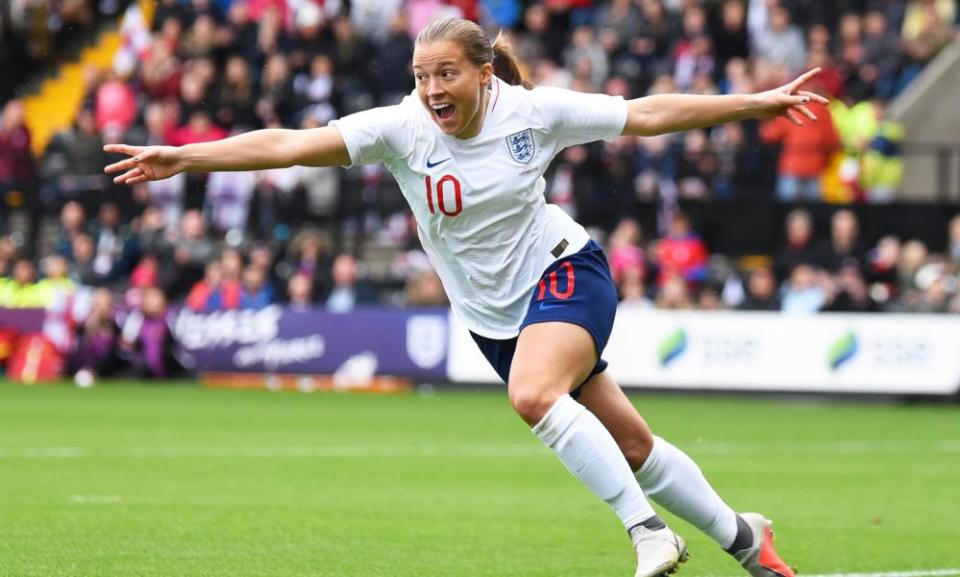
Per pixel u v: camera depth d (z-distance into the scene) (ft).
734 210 196.34
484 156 51.03
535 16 225.15
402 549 67.87
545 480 98.32
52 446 114.32
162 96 218.59
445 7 227.61
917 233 193.57
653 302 184.85
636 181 200.64
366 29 223.51
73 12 259.80
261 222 212.43
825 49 204.95
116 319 193.77
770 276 178.91
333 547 67.87
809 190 196.34
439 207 51.55
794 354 174.19
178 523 74.64
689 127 52.13
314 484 93.97
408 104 51.72
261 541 69.26
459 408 161.38
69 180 219.00
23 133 221.25
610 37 213.05
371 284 199.41
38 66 259.39
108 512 78.33
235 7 227.20
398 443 122.93
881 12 222.28
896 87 215.10
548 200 201.46
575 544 70.54
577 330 50.52
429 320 185.37
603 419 52.95
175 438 123.13
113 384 187.21
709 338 176.86
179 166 49.29
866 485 98.58
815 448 124.36
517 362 50.47
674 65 209.77
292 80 214.90
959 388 169.78
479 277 52.80
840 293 174.40
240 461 106.83
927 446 127.13
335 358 187.93
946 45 215.31
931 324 171.42
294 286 192.95
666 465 52.85
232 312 191.52
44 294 194.59
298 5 222.48
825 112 195.31
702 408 165.37
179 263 200.34
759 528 53.67
